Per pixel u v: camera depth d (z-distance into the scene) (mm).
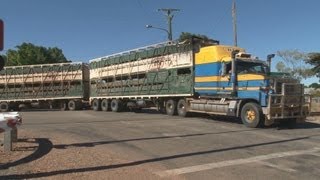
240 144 15102
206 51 24922
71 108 41781
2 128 12859
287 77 21469
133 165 11305
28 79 43219
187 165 11469
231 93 22750
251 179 9984
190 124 21547
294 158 12617
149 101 31281
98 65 36969
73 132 18109
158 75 29297
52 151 13094
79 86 41312
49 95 42469
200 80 25469
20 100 43406
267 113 20500
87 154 12656
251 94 21438
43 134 17234
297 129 20328
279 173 10633
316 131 19500
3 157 11969
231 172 10695
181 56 27000
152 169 10898
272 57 22922
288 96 20891
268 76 21047
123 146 14445
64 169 10586
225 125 21375
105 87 35906
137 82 31625
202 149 13953
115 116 27984
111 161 11688
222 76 23531
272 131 19328
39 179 9641
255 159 12383
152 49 29906
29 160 11617
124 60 33156
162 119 24797
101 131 18469
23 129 19266
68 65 41656
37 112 36625
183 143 15164
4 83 43969
